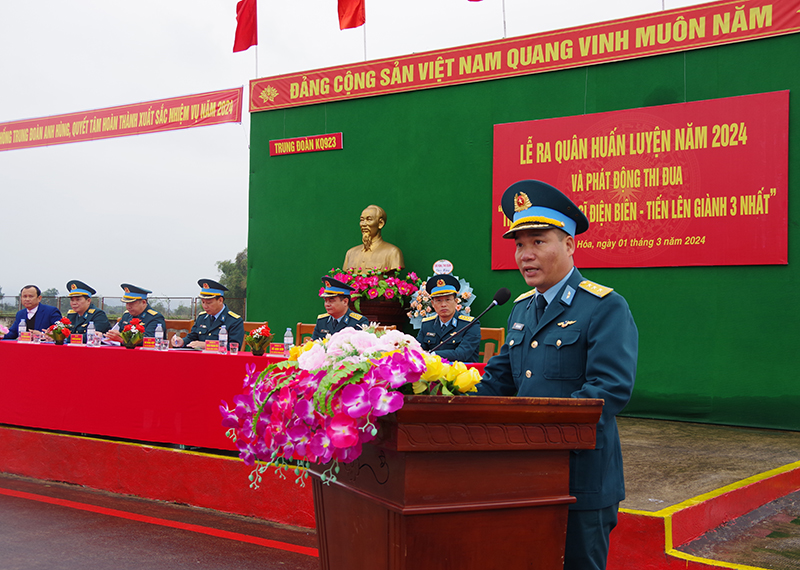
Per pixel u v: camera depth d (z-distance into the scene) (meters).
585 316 1.99
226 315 6.56
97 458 4.86
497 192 8.20
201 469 4.43
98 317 7.85
